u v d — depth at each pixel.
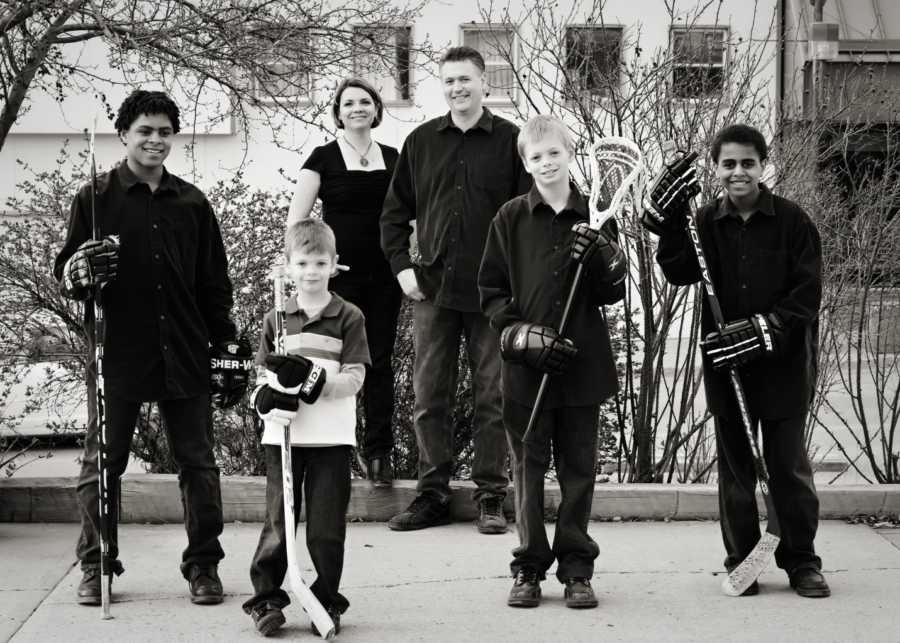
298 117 7.05
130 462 7.88
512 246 4.98
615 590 5.02
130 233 4.85
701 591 5.00
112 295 4.83
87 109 15.57
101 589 4.73
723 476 5.06
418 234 6.09
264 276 6.86
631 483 6.50
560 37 7.43
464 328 6.07
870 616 4.64
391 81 15.70
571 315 4.84
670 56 6.86
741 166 4.89
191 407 4.94
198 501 4.90
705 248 5.06
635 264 6.95
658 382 6.68
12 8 6.17
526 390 4.85
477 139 6.00
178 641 4.39
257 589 4.51
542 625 4.57
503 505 6.27
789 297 4.88
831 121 7.34
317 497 4.49
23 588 5.05
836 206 7.02
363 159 6.21
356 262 6.14
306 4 8.18
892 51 15.11
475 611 4.75
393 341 6.28
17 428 9.09
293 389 4.36
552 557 4.90
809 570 4.95
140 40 6.27
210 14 6.44
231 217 7.01
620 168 5.48
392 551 5.66
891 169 6.98
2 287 6.71
